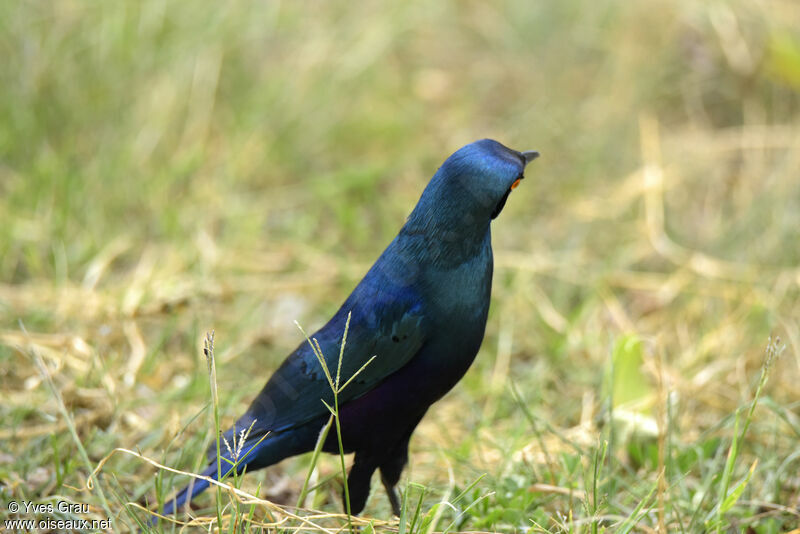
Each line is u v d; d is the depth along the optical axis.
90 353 11.48
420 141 17.52
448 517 9.14
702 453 9.76
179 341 12.72
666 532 8.41
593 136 17.27
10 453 9.84
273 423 8.40
